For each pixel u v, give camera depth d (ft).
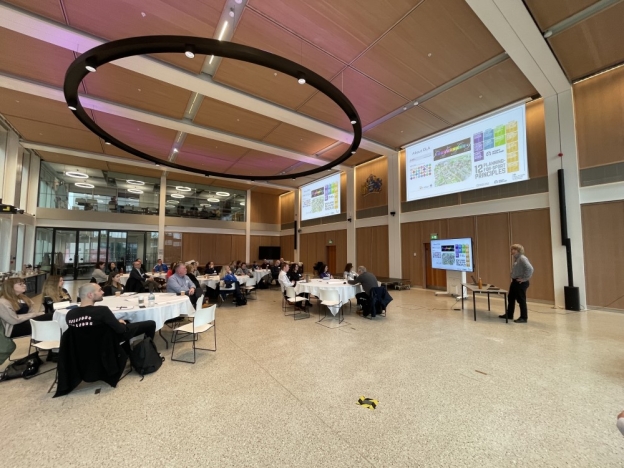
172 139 28.81
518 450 5.63
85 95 20.08
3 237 26.43
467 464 5.26
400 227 32.55
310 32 14.96
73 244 37.52
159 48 10.41
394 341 12.53
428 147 29.50
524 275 15.30
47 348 8.69
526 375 9.02
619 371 9.27
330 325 15.40
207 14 13.69
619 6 13.39
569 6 13.43
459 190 26.71
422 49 16.31
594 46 16.15
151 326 10.07
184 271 15.16
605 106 18.70
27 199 32.37
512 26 14.25
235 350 11.48
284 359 10.49
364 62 17.38
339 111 23.03
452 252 23.77
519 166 22.72
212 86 18.63
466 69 18.17
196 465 5.23
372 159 36.29
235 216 52.37
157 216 43.80
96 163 36.09
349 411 7.06
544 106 20.84
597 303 18.67
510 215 23.34
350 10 13.58
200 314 10.52
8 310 9.31
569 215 19.74
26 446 5.79
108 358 8.18
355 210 38.83
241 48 10.61
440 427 6.40
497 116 24.04
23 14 13.03
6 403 7.52
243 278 23.58
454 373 9.21
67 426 6.48
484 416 6.82
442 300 23.16
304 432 6.23
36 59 16.47
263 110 21.89
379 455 5.51
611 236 18.30
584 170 19.40
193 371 9.48
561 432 6.19
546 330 14.11
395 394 7.88
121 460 5.38
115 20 13.84
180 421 6.66
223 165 38.04
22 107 21.71
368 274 17.44
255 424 6.53
